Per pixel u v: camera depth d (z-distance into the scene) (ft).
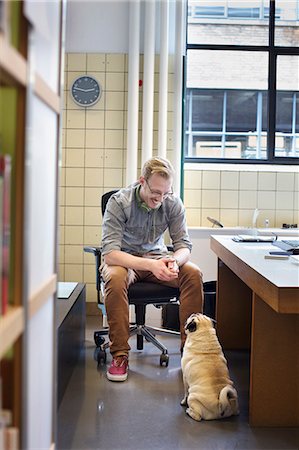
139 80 13.23
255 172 14.06
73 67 13.39
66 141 13.48
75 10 13.26
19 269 3.13
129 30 12.98
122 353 8.80
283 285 5.89
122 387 8.45
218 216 14.10
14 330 2.95
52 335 4.33
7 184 2.99
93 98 13.38
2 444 2.95
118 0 13.29
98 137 13.48
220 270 10.64
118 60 13.38
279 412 7.16
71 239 13.64
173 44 13.32
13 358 3.14
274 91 14.52
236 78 14.67
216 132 14.84
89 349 10.54
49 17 3.79
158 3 13.05
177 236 9.98
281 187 14.11
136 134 12.98
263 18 14.43
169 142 13.33
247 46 14.43
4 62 2.62
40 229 3.75
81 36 13.34
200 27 14.44
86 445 6.45
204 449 6.42
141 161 13.21
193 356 7.66
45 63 3.76
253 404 7.13
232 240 10.40
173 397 8.07
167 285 9.48
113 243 9.30
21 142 3.08
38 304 3.59
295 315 7.09
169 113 13.30
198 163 14.44
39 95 3.44
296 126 14.73
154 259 9.43
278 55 14.52
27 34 3.06
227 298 10.65
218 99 14.79
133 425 7.05
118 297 8.82
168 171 9.12
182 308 9.27
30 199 3.21
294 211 14.16
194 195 14.06
